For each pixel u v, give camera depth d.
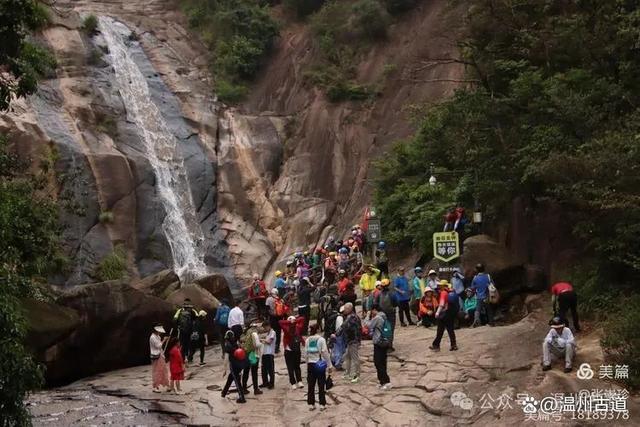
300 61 44.25
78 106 33.38
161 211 33.03
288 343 16.03
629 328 13.33
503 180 20.55
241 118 40.78
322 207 37.06
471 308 19.33
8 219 13.04
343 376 16.20
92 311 21.50
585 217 17.73
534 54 21.28
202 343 20.80
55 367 20.62
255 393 16.09
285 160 40.16
